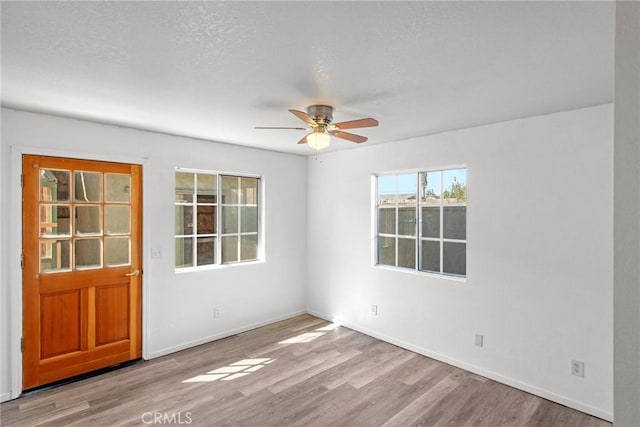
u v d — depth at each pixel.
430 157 3.50
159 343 3.54
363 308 4.17
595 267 2.53
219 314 4.00
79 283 3.08
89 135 3.07
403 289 3.75
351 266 4.31
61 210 2.98
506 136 2.97
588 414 2.54
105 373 3.14
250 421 2.46
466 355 3.23
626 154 0.63
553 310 2.72
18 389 2.75
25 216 2.80
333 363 3.37
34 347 2.85
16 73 2.01
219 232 4.11
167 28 1.50
